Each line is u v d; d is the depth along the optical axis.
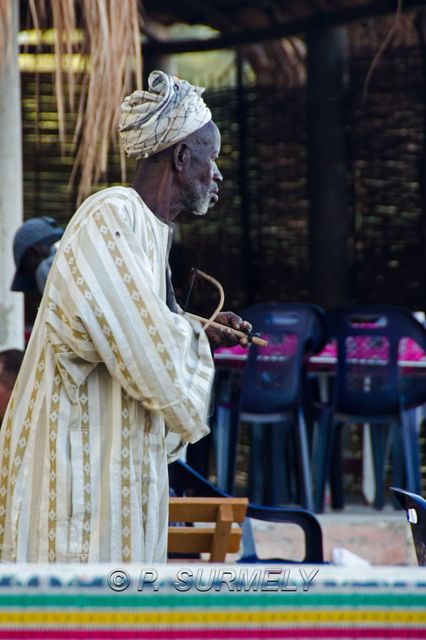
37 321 5.27
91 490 5.03
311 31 17.47
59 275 5.07
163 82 5.28
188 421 5.07
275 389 12.34
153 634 3.56
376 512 12.75
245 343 5.53
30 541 5.06
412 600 3.67
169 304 5.51
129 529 5.06
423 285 18.25
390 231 18.48
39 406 5.13
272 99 19.28
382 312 12.34
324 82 17.58
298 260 19.25
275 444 12.50
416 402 12.52
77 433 5.07
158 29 18.72
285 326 12.39
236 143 19.56
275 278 19.42
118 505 5.05
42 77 18.56
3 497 5.25
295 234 19.30
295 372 12.29
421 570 3.70
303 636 3.63
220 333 5.51
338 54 17.59
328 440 12.60
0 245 10.27
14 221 10.31
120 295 5.00
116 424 5.11
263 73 19.30
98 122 9.54
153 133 5.24
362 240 18.69
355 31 18.36
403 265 18.39
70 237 5.13
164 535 5.32
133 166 18.97
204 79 23.39
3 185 10.26
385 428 12.78
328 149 17.70
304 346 12.38
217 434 12.43
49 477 5.02
